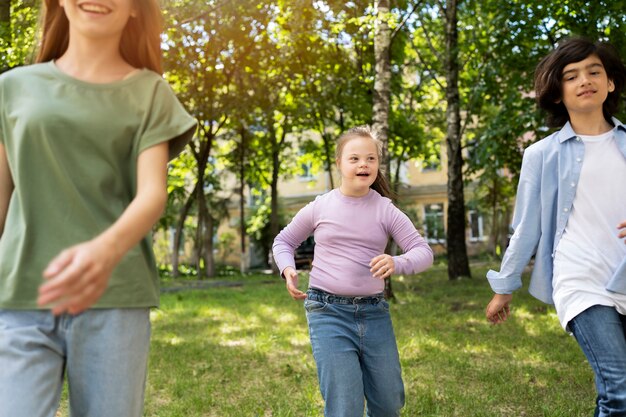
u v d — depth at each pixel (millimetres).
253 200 35781
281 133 24188
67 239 1708
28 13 9430
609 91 2998
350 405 2789
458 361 5629
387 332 2967
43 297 1196
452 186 15172
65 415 4430
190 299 12438
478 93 13375
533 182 2998
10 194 1811
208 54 18344
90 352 1699
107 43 1791
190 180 27719
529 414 4203
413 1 13219
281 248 3178
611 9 10336
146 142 1729
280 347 6625
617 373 2562
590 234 2801
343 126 19422
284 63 17359
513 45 11828
